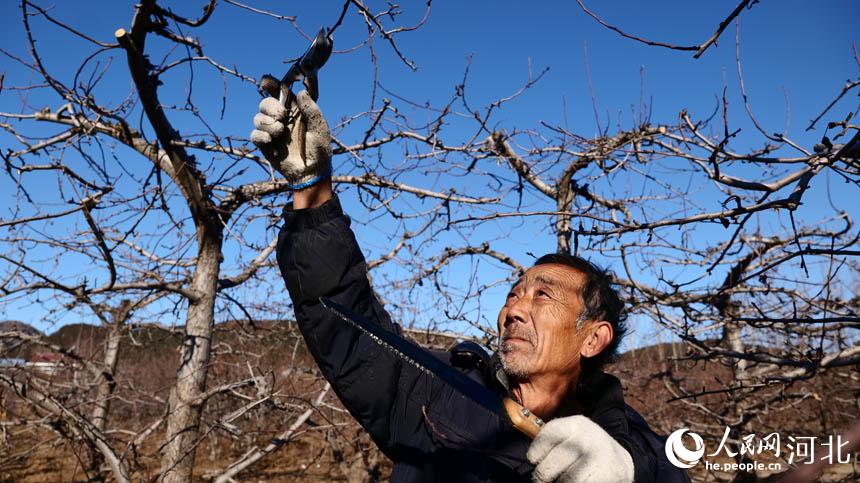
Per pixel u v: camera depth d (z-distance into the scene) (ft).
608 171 15.37
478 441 5.93
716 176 10.53
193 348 18.71
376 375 6.12
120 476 17.33
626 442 5.28
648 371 25.77
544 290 6.51
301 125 5.98
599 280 6.73
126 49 14.69
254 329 23.44
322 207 6.07
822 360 12.30
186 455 17.34
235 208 19.17
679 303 15.25
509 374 6.31
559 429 4.31
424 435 6.13
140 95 15.65
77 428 17.57
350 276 6.07
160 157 17.67
